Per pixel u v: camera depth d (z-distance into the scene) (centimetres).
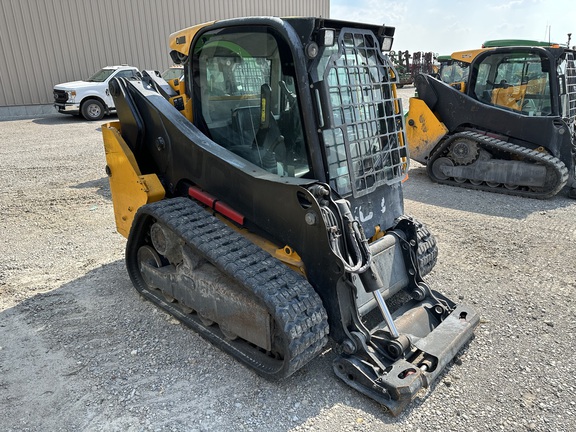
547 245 509
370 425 258
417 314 322
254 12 2002
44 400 275
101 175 794
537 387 289
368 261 273
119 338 335
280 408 270
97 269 446
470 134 729
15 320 359
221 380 293
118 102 382
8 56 1556
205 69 338
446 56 955
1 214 600
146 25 1788
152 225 350
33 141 1110
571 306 383
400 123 351
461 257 477
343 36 290
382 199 336
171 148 353
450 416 265
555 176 664
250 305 285
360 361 281
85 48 1684
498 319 363
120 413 265
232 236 308
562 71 721
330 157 290
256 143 321
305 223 273
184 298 339
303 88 273
